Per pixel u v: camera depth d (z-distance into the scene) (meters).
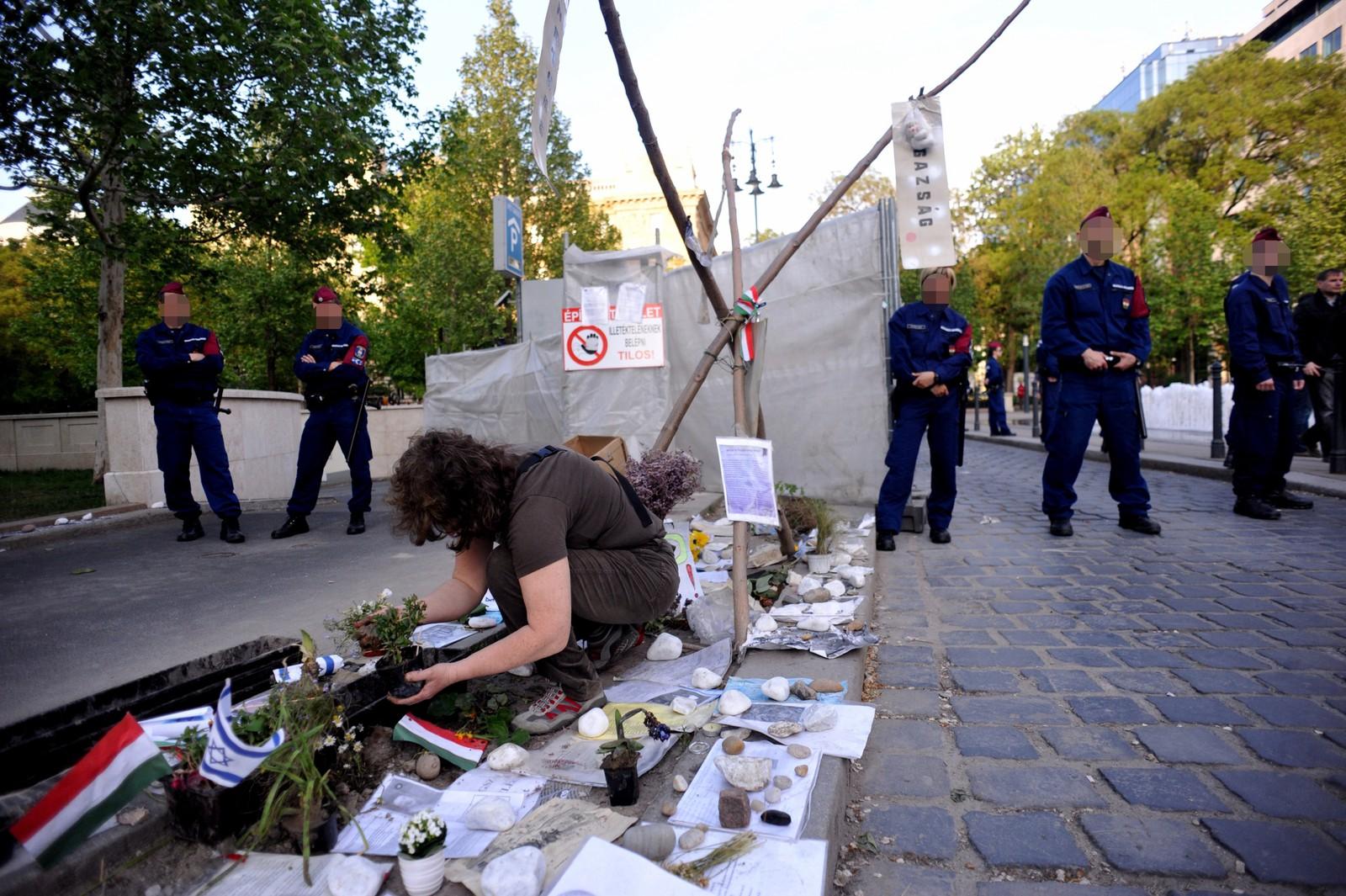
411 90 13.34
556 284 11.40
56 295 19.48
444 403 12.42
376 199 13.03
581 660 2.49
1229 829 1.93
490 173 23.03
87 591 4.07
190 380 5.50
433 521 2.21
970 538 5.62
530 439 11.51
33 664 2.83
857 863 1.86
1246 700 2.66
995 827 1.98
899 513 5.25
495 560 2.47
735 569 3.14
